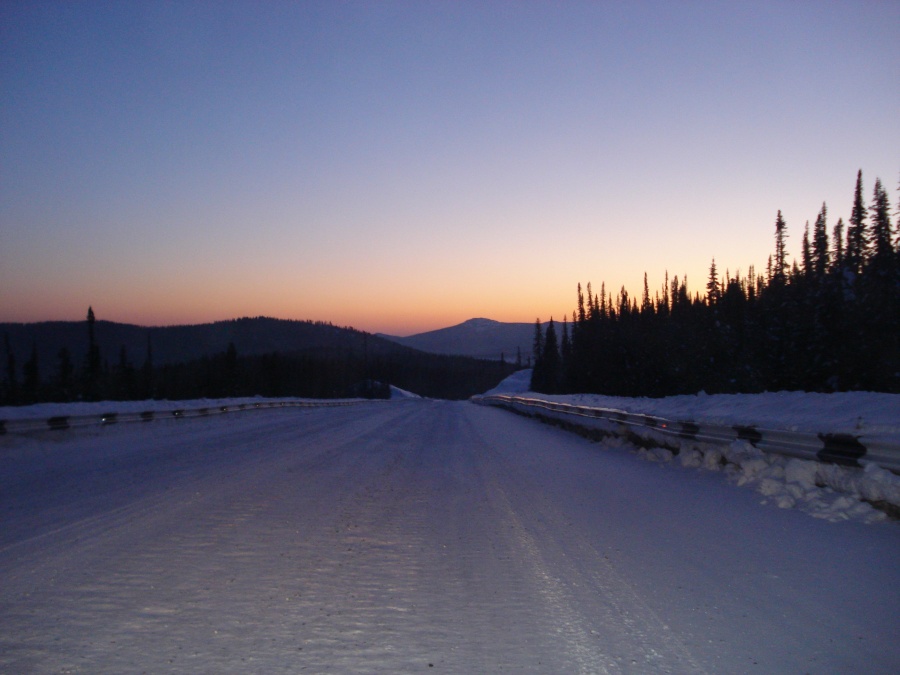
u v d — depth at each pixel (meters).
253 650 4.74
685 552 7.42
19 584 6.06
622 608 5.69
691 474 12.76
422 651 4.79
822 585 6.21
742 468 11.31
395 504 10.33
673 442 14.95
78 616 5.32
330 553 7.36
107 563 6.75
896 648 4.88
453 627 5.24
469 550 7.57
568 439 22.14
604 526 8.76
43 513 9.12
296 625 5.23
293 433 23.20
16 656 4.58
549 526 8.79
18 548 7.28
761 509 9.35
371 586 6.23
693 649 4.86
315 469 13.97
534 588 6.21
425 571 6.74
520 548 7.66
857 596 5.92
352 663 4.56
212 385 80.44
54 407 22.56
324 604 5.72
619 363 53.31
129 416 22.88
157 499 10.20
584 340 72.00
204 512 9.30
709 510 9.57
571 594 6.05
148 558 6.97
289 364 106.31
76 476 12.55
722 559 7.11
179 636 4.96
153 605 5.60
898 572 6.50
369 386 121.00
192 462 14.72
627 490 11.55
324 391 109.31
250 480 12.22
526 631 5.18
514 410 44.28
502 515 9.52
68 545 7.42
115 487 11.30
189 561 6.89
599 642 4.97
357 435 22.89
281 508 9.74
